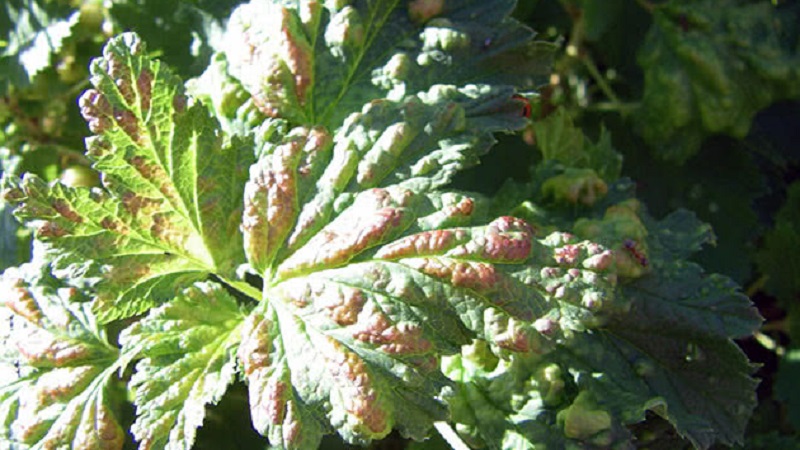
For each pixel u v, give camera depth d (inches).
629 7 13.3
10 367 8.4
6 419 8.3
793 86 12.4
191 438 7.8
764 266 12.6
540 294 7.6
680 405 9.1
